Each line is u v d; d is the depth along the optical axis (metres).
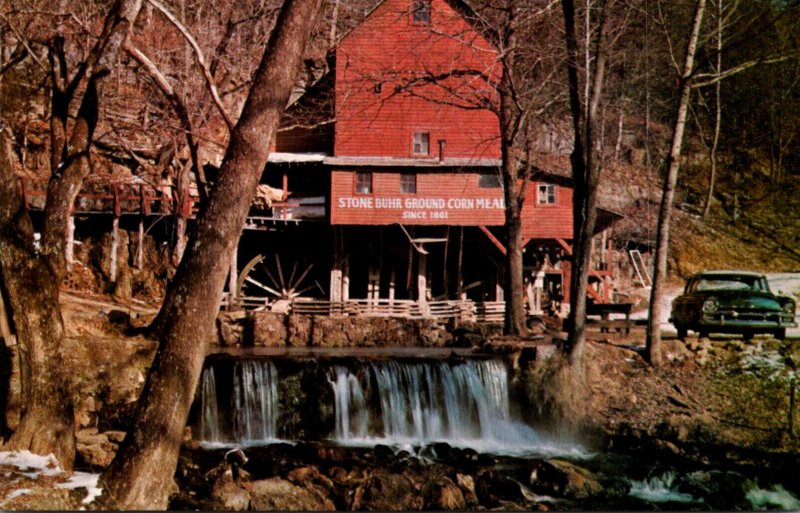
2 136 11.52
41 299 11.45
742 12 51.38
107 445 13.27
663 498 14.53
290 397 18.33
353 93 32.72
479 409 19.48
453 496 13.45
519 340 21.77
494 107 24.91
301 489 13.13
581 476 14.72
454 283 40.19
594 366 21.03
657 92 53.50
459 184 34.88
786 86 52.78
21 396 11.71
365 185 34.84
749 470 15.95
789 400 19.69
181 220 30.75
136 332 17.97
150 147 33.75
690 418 18.95
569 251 35.09
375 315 34.69
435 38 34.03
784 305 22.73
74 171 11.87
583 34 25.78
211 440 17.58
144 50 28.22
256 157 10.63
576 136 21.53
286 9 10.90
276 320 30.12
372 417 18.77
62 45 13.91
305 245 38.34
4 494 9.75
